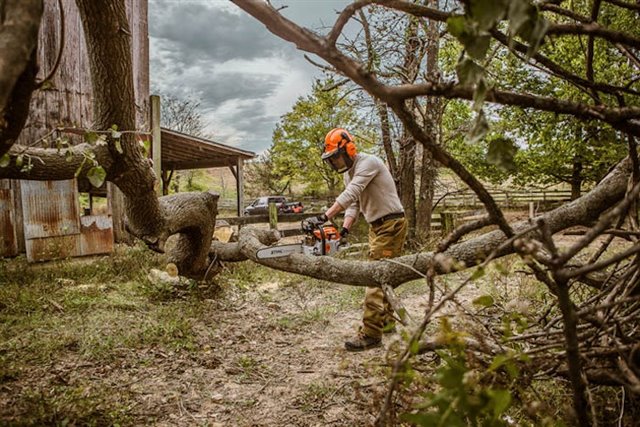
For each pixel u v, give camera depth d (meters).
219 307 4.83
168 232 4.26
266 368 3.27
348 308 5.02
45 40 7.09
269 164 38.69
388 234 3.71
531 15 0.73
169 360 3.34
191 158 13.54
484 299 1.01
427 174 9.54
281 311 4.85
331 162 3.68
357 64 0.92
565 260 0.84
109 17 2.45
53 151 3.21
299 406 2.67
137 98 8.24
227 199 38.00
